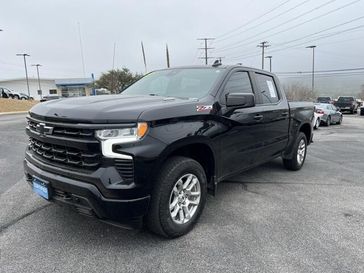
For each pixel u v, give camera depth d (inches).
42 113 136.1
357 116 1391.5
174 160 136.1
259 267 120.4
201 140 144.5
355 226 156.3
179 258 125.7
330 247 135.7
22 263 120.6
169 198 133.0
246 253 129.9
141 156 120.0
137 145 120.1
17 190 200.2
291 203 185.3
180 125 135.2
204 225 154.3
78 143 121.2
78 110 125.6
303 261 124.8
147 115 123.2
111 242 136.6
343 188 215.5
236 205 180.5
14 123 686.5
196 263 122.6
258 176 242.2
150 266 120.2
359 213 172.4
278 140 220.1
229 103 155.3
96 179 118.3
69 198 128.1
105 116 119.0
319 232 149.2
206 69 183.3
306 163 293.1
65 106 133.7
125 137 119.0
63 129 126.6
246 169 189.8
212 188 161.8
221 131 157.9
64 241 136.9
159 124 126.8
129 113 121.6
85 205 124.0
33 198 185.5
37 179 138.2
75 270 117.1
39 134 135.9
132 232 145.4
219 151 158.9
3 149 345.4
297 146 250.2
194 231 147.9
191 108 142.3
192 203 146.7
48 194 133.5
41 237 139.9
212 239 140.8
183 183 142.7
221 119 158.4
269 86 217.6
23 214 163.0
